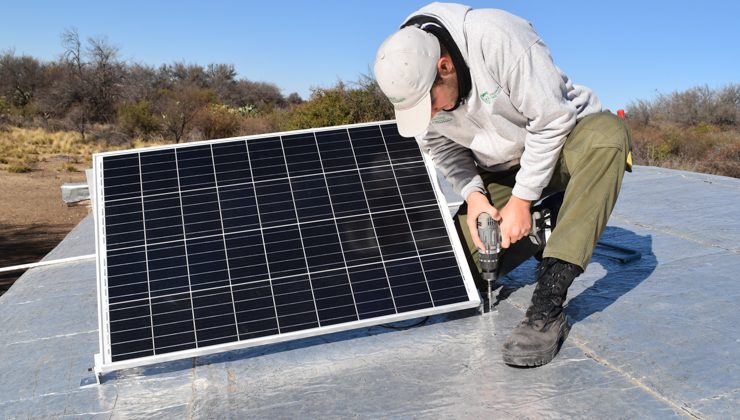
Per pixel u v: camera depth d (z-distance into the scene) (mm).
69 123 33312
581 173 2611
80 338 3414
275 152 3436
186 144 3428
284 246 3068
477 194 3076
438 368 2619
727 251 3936
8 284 10234
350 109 21766
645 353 2555
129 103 33875
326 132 3545
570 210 2592
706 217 4957
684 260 3816
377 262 3061
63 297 4309
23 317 3928
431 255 3117
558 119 2572
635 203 5832
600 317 2992
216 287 2908
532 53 2549
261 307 2852
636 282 3465
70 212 16688
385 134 3561
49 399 2652
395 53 2559
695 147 19781
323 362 2807
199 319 2799
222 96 52688
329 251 3068
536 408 2207
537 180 2701
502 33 2541
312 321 2816
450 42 2627
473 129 2967
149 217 3127
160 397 2596
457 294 2998
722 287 3258
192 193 3232
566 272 2568
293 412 2361
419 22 2736
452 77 2684
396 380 2547
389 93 2586
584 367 2492
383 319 2844
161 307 2832
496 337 2885
